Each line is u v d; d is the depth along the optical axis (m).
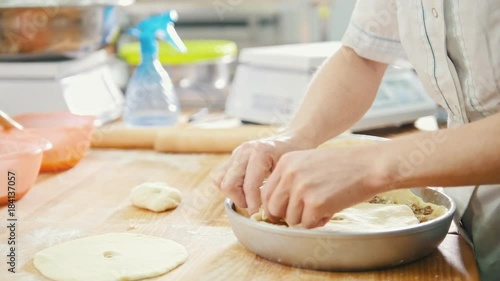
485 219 1.12
